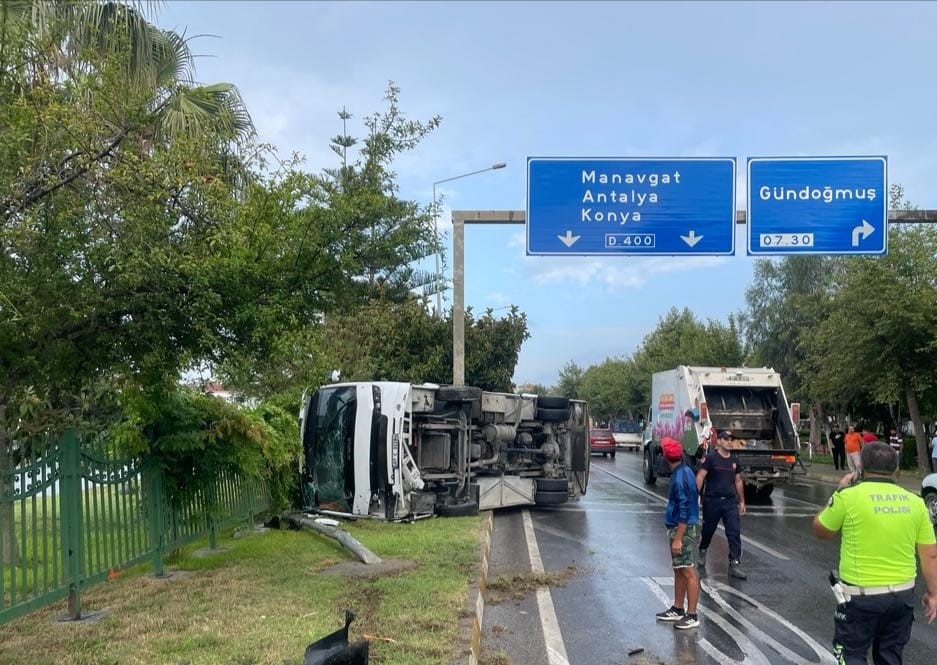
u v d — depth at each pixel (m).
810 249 14.27
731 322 42.44
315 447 12.85
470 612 6.78
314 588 7.59
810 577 9.52
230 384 8.41
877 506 4.66
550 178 14.62
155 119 6.62
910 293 21.64
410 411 12.52
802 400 36.94
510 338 28.03
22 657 5.43
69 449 6.45
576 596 8.48
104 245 5.80
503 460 15.32
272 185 7.36
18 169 5.36
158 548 7.98
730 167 14.48
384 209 7.88
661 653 6.50
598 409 81.94
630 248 14.48
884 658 4.74
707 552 11.20
